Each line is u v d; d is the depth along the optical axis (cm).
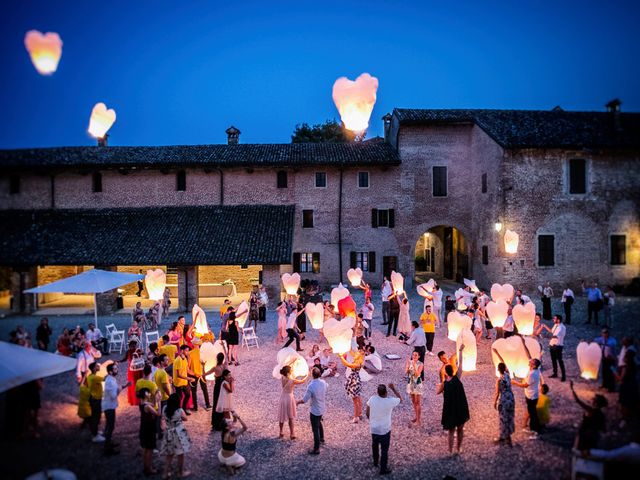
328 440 977
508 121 2684
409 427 1023
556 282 2092
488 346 1653
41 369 771
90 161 2755
